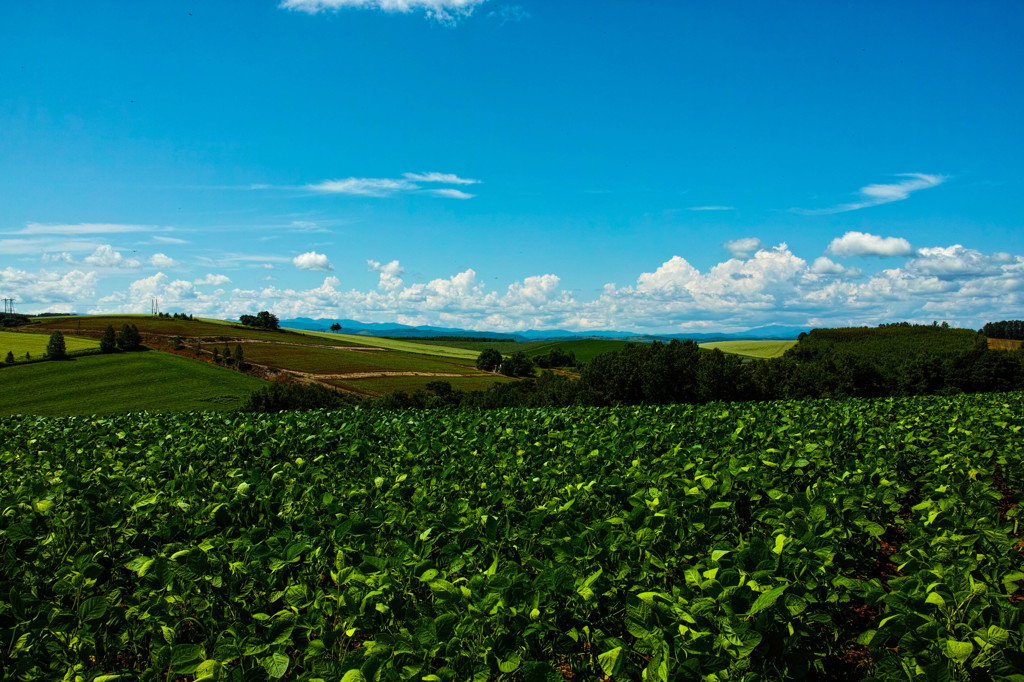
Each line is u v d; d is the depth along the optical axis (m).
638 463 10.20
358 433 15.59
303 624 5.25
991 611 4.62
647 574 5.80
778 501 7.86
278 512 8.28
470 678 4.48
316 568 6.62
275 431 16.47
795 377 68.88
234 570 6.16
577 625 5.49
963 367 71.19
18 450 15.73
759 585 4.89
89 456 14.27
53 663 5.33
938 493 8.83
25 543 7.22
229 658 4.91
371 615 5.45
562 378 83.75
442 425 16.66
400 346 175.88
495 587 5.17
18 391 83.81
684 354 64.94
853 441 13.20
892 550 9.24
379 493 9.45
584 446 12.81
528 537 7.34
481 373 126.06
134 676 5.32
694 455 10.55
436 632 4.75
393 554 6.68
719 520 7.42
